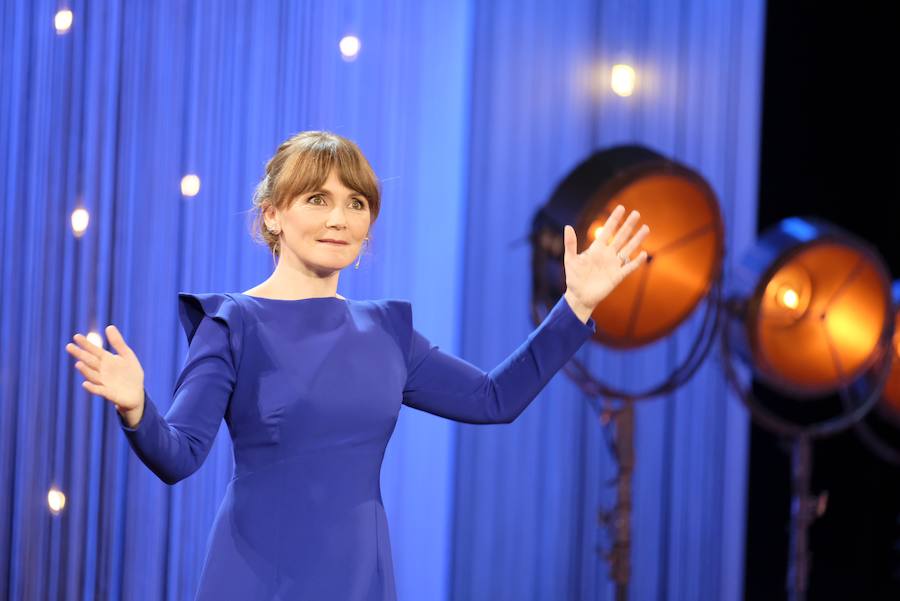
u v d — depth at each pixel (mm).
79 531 7234
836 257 7633
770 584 10102
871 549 10406
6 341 7164
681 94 9641
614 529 7582
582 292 4484
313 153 4023
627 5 9500
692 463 9672
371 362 4074
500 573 9055
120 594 7320
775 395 10102
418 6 8531
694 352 7562
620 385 9445
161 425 3549
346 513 3918
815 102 10180
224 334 3908
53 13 7270
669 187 6953
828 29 10211
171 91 7512
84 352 3406
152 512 7402
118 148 7375
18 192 7188
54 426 7223
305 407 3896
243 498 3877
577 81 9320
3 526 7145
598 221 6859
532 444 9195
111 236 7332
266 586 3797
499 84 9023
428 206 8664
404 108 8414
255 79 7773
